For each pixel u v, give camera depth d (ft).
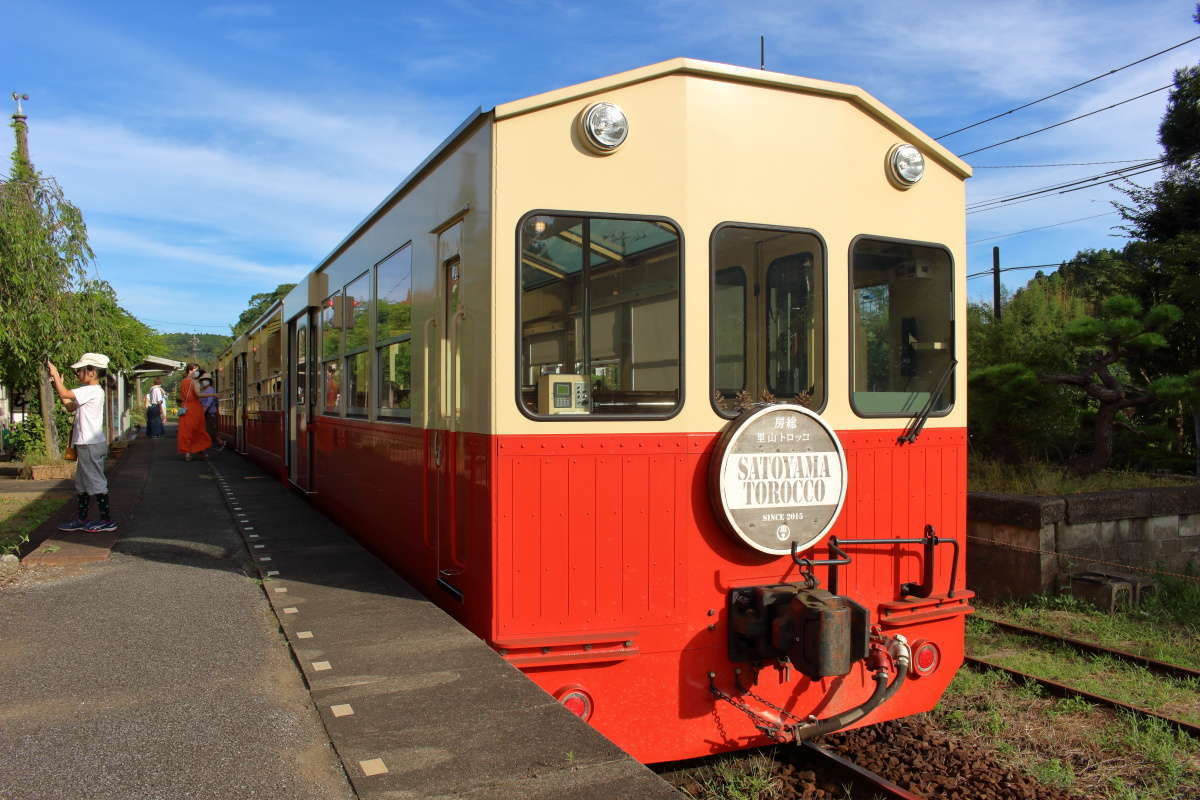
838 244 15.10
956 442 16.26
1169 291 40.37
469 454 14.20
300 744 10.57
